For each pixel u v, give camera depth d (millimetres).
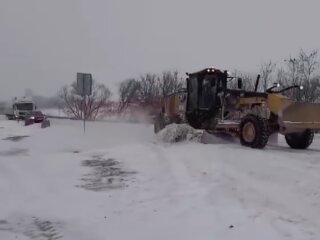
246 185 8172
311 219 6129
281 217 6273
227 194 7648
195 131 15461
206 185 8422
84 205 7410
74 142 17422
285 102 14297
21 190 8461
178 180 9016
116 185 8852
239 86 16531
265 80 35750
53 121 38188
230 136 15539
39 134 21594
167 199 7590
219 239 5559
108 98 65812
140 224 6328
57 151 15016
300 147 15188
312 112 14625
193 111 17125
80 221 6566
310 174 8508
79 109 53156
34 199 7816
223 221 6234
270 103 14547
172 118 18188
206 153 12086
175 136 15273
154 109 39344
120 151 13594
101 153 13398
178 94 18078
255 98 15125
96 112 49062
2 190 8453
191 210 6859
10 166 11047
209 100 16547
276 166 9500
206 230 5922
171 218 6531
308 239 5383
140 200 7629
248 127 13984
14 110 52469
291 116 14352
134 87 55594
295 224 5957
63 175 9953
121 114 46469
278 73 39156
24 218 6758
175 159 11586
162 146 14453
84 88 18516
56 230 6207
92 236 5906
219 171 9633
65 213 6980
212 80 16484
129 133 20562
